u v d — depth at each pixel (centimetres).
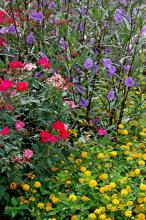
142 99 314
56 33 298
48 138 227
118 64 289
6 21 291
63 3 317
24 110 239
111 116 288
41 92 256
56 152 236
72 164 251
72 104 252
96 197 227
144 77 321
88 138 266
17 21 295
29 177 236
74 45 277
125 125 292
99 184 235
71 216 221
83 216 218
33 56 291
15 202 222
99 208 220
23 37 294
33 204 228
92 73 277
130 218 218
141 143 276
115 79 295
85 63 271
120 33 290
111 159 261
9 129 223
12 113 229
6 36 296
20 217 228
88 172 236
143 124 294
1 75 263
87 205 226
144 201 223
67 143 256
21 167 216
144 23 267
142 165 250
